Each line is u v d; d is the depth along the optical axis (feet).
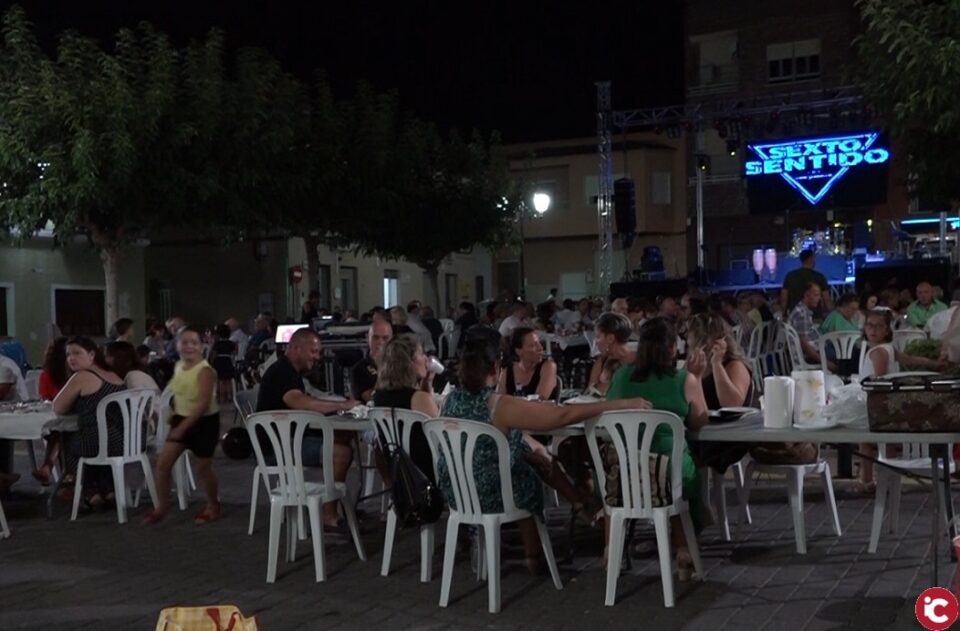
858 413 16.84
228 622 10.67
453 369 34.12
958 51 32.07
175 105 47.42
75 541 23.49
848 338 32.63
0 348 37.86
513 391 24.67
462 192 67.82
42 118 43.32
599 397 21.29
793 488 20.25
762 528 22.34
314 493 20.01
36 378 35.50
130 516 26.20
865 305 44.19
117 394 25.45
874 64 35.65
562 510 25.22
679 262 100.17
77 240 63.00
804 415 17.16
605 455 17.85
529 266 106.73
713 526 22.57
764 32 91.97
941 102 33.22
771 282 70.79
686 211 100.07
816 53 89.92
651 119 66.33
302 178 53.62
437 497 18.42
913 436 15.78
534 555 19.33
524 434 20.76
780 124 65.10
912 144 36.01
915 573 18.42
